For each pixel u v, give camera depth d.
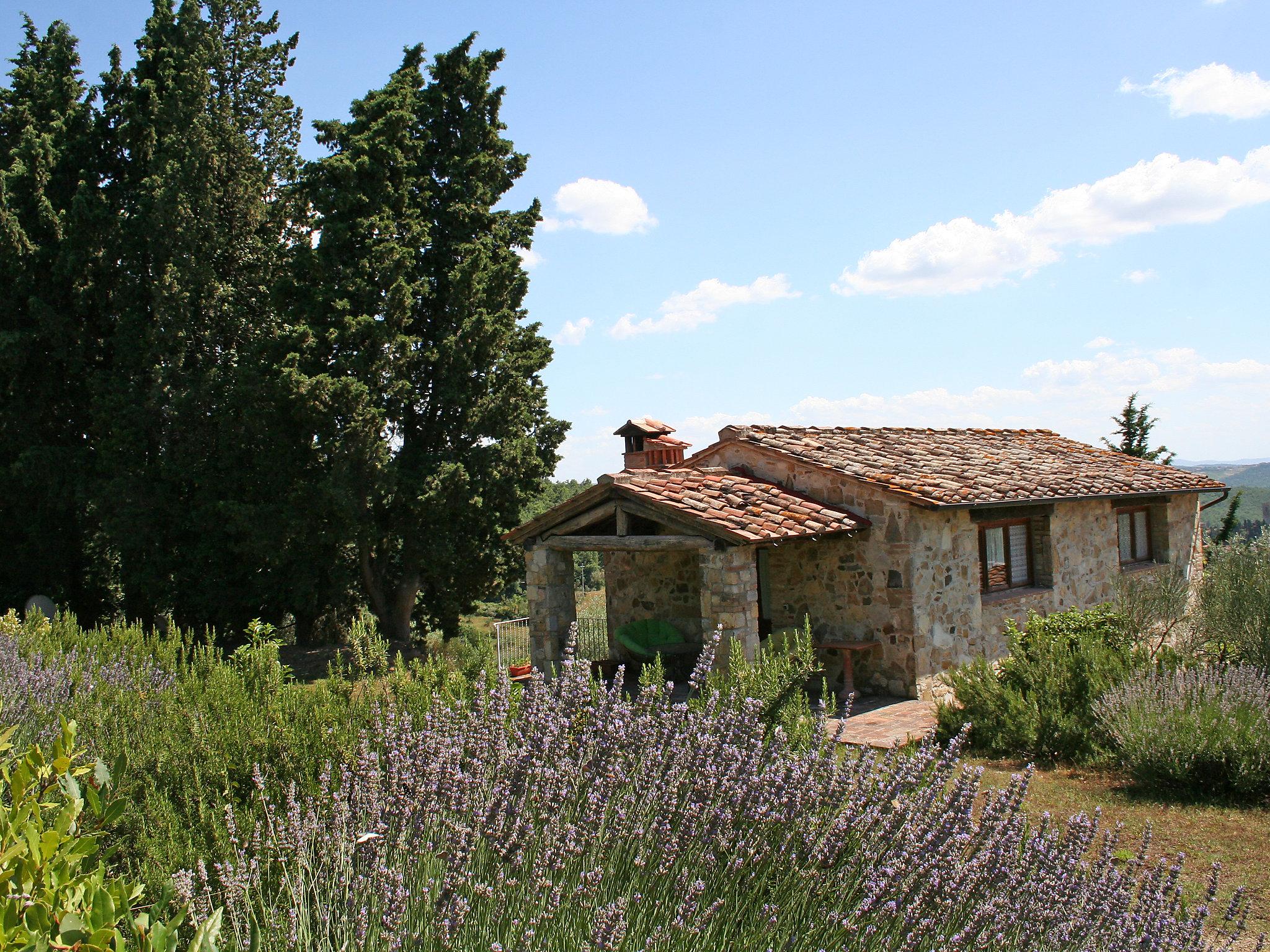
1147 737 7.49
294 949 3.22
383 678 6.51
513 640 19.34
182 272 20.28
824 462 12.71
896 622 11.84
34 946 1.83
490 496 19.67
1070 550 14.95
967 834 3.96
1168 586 11.82
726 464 14.09
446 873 3.38
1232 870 5.81
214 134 22.08
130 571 20.95
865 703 11.59
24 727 6.05
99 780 2.69
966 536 12.80
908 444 15.04
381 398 18.31
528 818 3.74
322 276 18.34
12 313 21.05
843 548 12.47
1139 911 3.99
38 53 24.27
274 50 24.91
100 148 22.95
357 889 3.45
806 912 3.70
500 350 19.80
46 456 20.28
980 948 3.44
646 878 3.70
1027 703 8.78
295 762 5.05
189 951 2.15
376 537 18.62
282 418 18.09
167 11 22.67
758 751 4.48
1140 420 26.28
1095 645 9.66
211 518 19.33
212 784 4.88
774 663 6.94
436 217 20.31
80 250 20.73
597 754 4.34
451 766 4.01
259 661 7.11
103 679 7.71
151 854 3.99
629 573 15.33
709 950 3.44
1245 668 9.12
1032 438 18.92
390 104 19.08
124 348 20.39
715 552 11.06
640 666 14.26
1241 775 7.07
